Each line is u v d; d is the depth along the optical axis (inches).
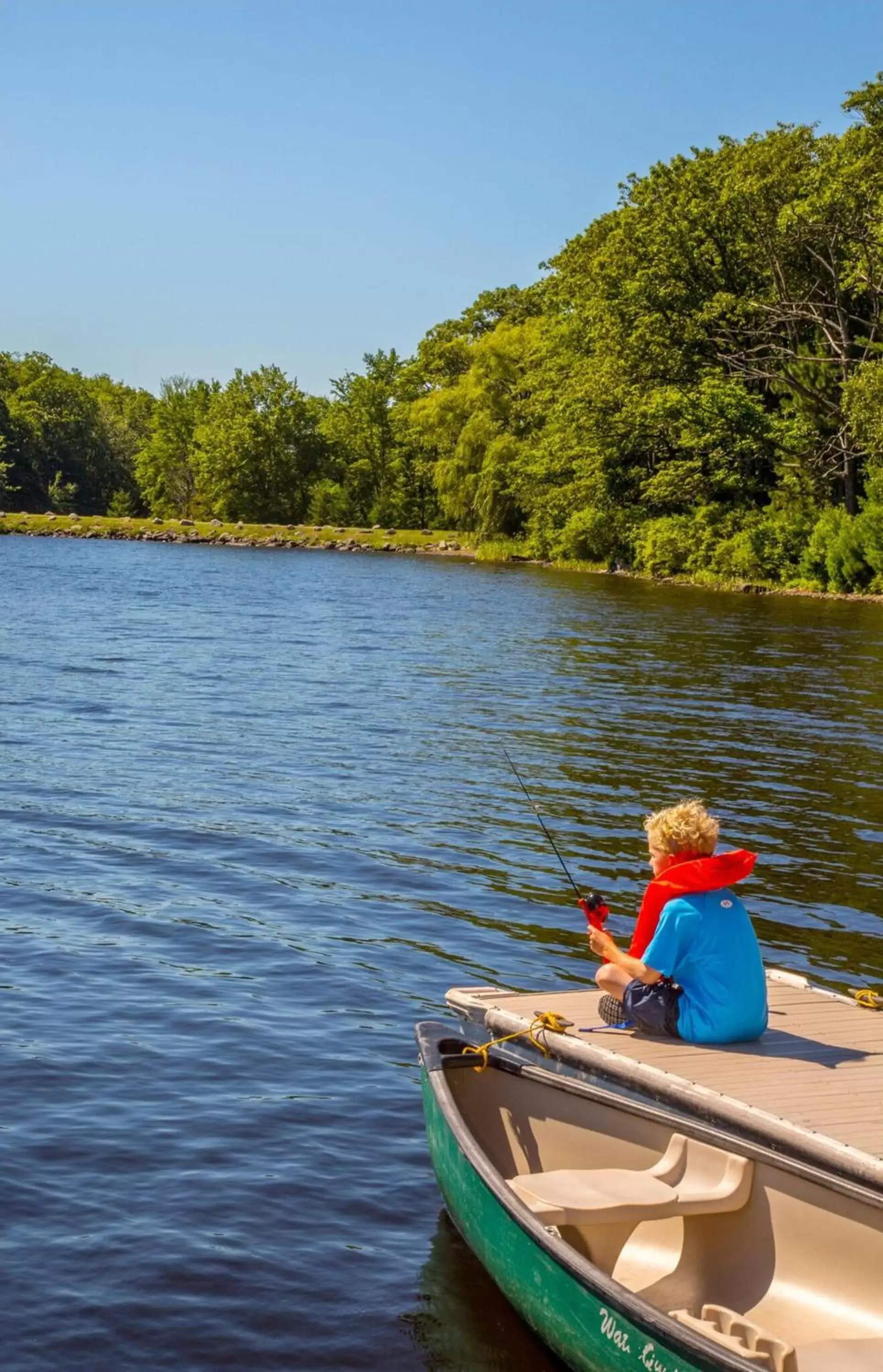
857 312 2148.1
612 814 531.2
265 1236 211.6
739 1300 185.6
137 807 516.1
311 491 4478.3
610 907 407.2
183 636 1206.9
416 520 4330.7
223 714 754.8
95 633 1209.4
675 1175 193.5
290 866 440.1
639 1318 157.9
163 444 4896.7
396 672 967.6
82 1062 276.1
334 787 564.7
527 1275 179.3
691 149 2223.2
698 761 645.9
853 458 2084.2
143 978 329.4
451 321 4089.6
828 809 549.0
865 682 954.7
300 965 344.5
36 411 5226.4
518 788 574.2
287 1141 244.4
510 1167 219.8
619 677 960.3
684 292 2199.8
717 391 2138.3
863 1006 245.6
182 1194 223.3
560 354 2738.7
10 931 362.9
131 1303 192.2
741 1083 202.8
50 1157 234.1
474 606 1644.9
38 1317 187.9
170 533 3875.5
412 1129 251.9
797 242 2027.6
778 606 1723.7
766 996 230.8
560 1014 234.8
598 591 1968.5
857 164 1878.7
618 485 2488.9
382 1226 216.5
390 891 415.5
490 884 427.2
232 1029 297.7
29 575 2138.3
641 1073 206.5
